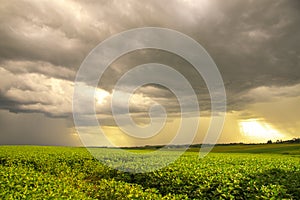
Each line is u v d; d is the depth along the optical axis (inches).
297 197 514.9
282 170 713.6
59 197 506.6
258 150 2395.4
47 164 989.8
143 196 552.1
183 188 634.8
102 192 629.6
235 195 553.9
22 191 518.6
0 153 1159.0
